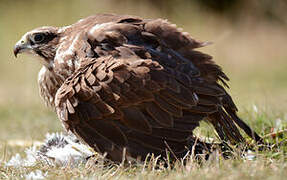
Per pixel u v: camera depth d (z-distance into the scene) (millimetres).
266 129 11016
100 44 9602
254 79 23969
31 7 28812
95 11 28156
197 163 8359
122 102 8773
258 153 8844
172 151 8734
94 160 9109
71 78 9281
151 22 9844
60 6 28469
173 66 9219
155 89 8773
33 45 10828
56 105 9195
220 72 9883
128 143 8773
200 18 29953
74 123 9000
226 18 31453
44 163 9688
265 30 31031
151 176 7949
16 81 23641
